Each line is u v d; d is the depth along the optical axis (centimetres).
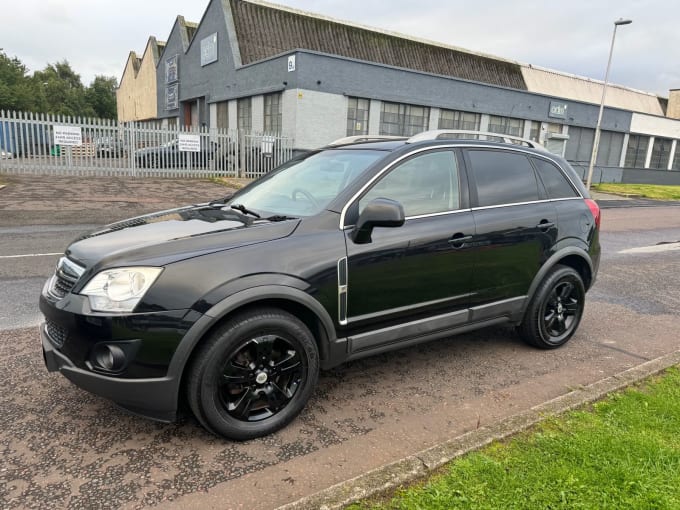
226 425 283
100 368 265
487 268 386
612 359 436
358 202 331
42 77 8144
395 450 289
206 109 2848
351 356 331
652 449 273
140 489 248
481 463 258
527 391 369
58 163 1712
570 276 444
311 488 253
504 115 2680
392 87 2248
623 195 2603
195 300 266
